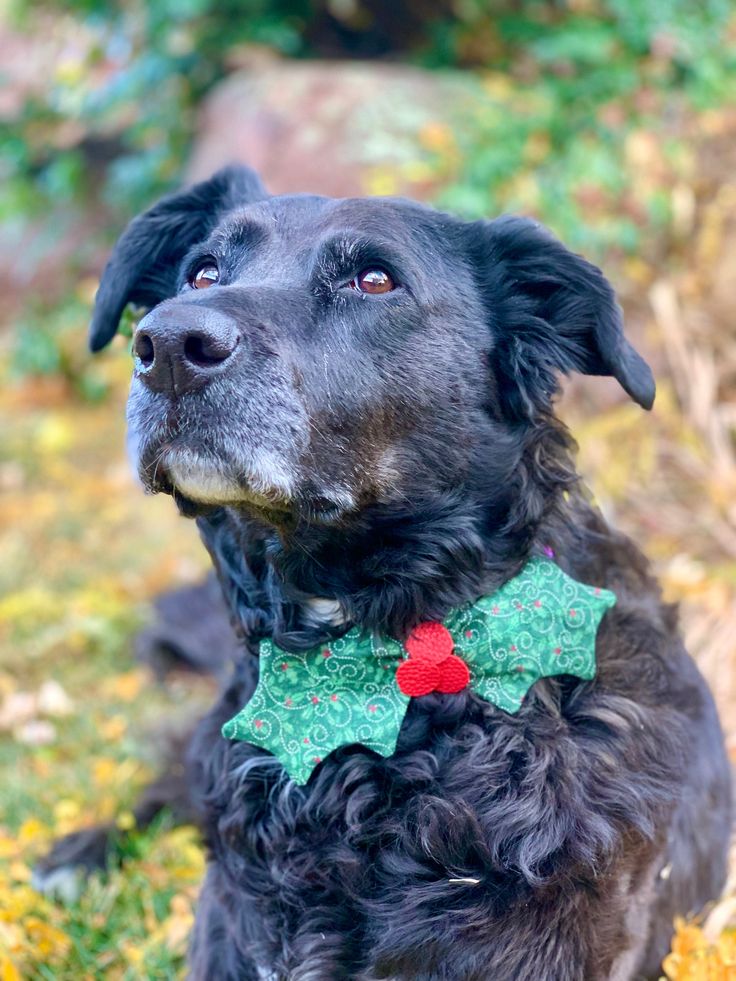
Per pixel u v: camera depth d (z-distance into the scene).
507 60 1.73
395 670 0.68
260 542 0.70
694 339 1.41
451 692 0.67
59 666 1.17
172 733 0.97
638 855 0.66
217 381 0.62
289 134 1.57
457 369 0.70
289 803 0.67
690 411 1.37
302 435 0.64
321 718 0.67
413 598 0.68
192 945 0.72
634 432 1.36
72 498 1.59
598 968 0.63
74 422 1.85
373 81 1.61
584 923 0.63
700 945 0.73
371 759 0.67
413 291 0.68
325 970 0.64
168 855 0.88
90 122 1.96
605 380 1.39
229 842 0.68
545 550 0.70
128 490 1.61
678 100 1.54
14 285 2.04
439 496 0.69
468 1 1.74
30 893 0.82
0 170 2.05
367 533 0.68
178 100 1.84
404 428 0.68
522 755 0.66
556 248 0.72
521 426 0.71
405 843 0.65
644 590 0.75
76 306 1.92
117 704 1.10
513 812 0.64
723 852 0.81
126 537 1.48
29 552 1.43
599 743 0.67
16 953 0.76
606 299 0.71
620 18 1.59
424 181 1.53
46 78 1.99
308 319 0.66
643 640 0.72
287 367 0.64
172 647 1.16
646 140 1.50
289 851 0.66
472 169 1.51
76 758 1.01
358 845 0.65
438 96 1.60
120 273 0.77
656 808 0.67
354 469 0.67
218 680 1.11
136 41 1.88
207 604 1.16
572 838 0.63
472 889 0.63
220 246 0.72
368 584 0.69
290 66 1.73
